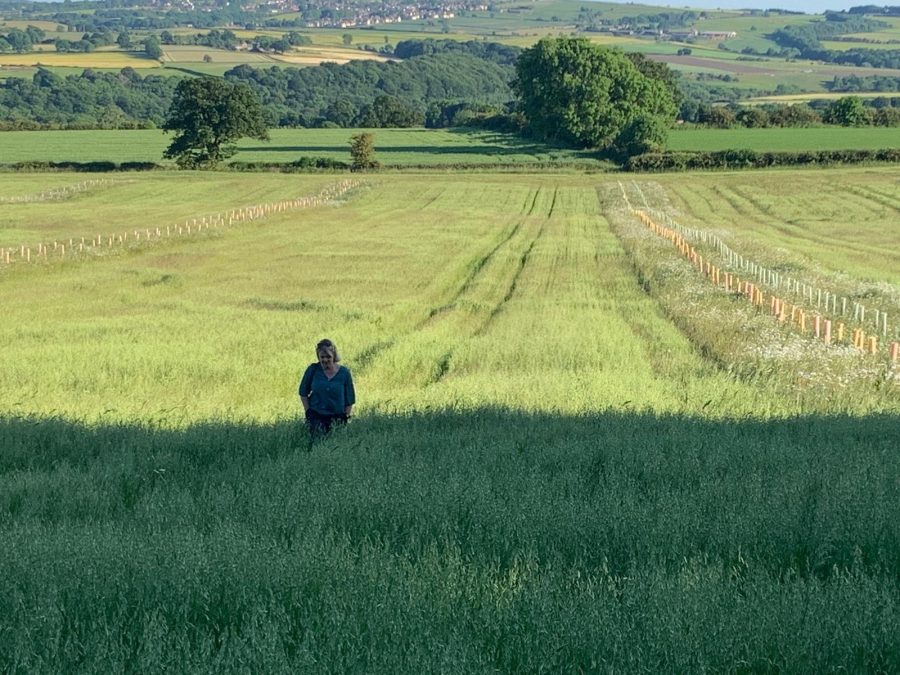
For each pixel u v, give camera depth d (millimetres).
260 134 123000
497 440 11891
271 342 25734
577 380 19047
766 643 5492
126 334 27078
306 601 6043
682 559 6883
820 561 6891
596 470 10125
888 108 172125
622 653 5270
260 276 43344
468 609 5848
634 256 50031
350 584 6203
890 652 5406
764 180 103188
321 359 12438
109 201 86875
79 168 115562
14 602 5984
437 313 32844
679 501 8102
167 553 6734
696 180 105375
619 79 144875
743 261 45531
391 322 30922
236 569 6406
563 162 125250
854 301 33562
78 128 177750
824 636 5480
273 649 5125
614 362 22562
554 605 5793
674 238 56156
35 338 26656
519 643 5418
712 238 56281
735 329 27375
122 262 48250
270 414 15445
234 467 10680
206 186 100000
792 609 5801
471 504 8203
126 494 9758
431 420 14117
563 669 5223
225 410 16281
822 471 9359
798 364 21891
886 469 9492
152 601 6066
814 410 15977
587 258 50156
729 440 11617
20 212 76312
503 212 80375
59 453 12219
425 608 5797
